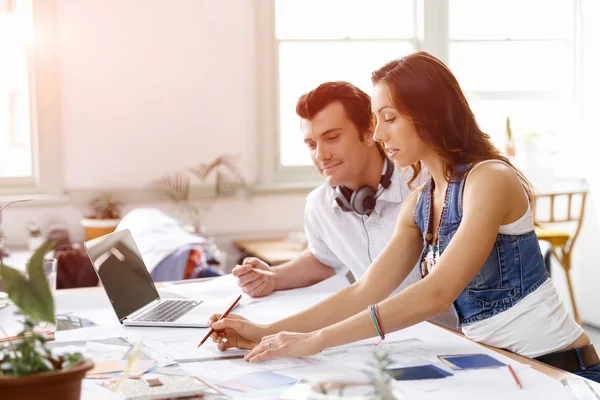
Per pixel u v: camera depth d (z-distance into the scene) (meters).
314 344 1.45
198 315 1.82
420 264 1.74
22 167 4.42
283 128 4.79
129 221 3.60
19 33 4.34
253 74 4.66
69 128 4.39
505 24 5.07
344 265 2.36
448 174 1.66
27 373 0.94
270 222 4.73
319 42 4.80
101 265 1.81
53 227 4.27
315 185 4.76
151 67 4.50
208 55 4.58
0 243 4.00
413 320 1.47
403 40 4.93
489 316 1.63
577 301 4.89
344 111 2.10
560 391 1.21
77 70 4.38
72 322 1.78
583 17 5.09
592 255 4.77
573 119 5.17
